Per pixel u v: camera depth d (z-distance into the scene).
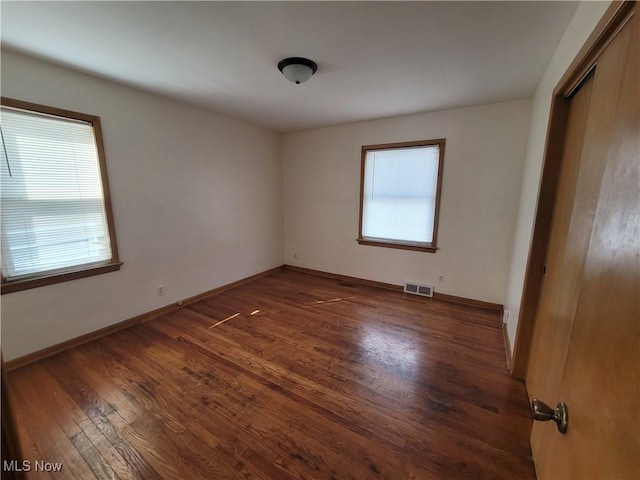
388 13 1.53
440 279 3.60
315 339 2.61
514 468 1.38
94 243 2.56
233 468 1.39
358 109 3.27
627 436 0.43
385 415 1.72
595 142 1.12
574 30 1.49
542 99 2.18
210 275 3.68
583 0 1.36
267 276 4.58
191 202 3.34
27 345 2.20
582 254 1.13
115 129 2.57
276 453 1.47
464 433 1.59
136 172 2.77
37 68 2.08
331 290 3.93
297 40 1.81
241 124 3.88
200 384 1.99
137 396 1.87
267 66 2.18
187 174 3.25
